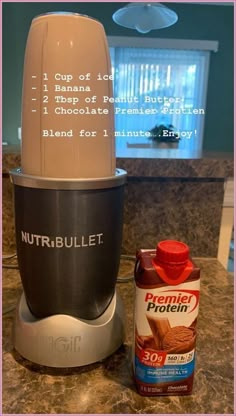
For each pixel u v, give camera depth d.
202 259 0.80
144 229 0.78
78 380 0.40
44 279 0.41
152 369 0.38
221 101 3.79
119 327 0.46
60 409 0.36
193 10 3.55
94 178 0.39
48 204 0.38
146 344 0.37
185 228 0.78
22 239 0.41
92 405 0.37
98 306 0.44
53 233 0.39
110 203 0.41
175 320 0.37
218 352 0.46
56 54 0.36
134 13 1.80
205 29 3.60
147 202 0.77
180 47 3.58
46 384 0.40
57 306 0.42
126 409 0.37
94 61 0.37
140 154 0.83
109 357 0.44
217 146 3.88
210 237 0.79
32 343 0.42
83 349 0.42
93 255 0.41
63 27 0.36
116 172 0.44
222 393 0.39
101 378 0.41
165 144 1.31
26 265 0.41
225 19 3.58
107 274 0.43
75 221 0.39
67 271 0.40
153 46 3.55
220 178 0.75
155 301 0.36
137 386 0.39
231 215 0.78
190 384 0.38
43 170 0.38
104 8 3.44
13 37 3.30
